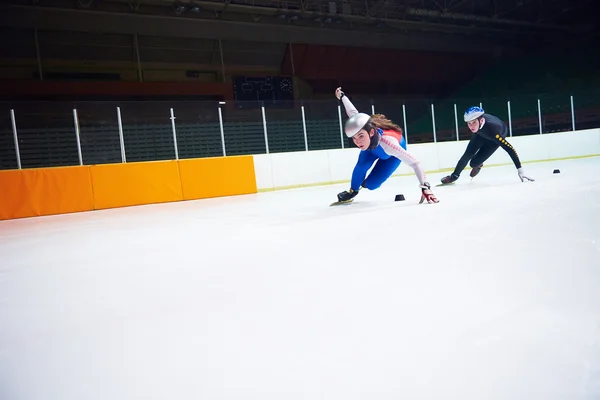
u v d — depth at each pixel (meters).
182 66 23.08
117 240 3.20
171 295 1.49
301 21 23.69
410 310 1.12
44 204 7.99
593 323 0.95
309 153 11.48
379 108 18.44
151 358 0.98
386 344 0.94
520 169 5.30
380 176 4.64
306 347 0.96
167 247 2.62
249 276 1.66
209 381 0.85
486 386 0.74
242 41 23.58
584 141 14.96
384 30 26.06
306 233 2.70
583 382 0.73
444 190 5.18
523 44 31.31
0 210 7.61
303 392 0.77
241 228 3.32
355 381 0.80
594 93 19.34
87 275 1.95
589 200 2.88
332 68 26.19
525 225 2.15
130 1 19.19
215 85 22.64
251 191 10.43
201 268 1.89
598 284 1.19
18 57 19.11
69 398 0.83
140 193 8.98
